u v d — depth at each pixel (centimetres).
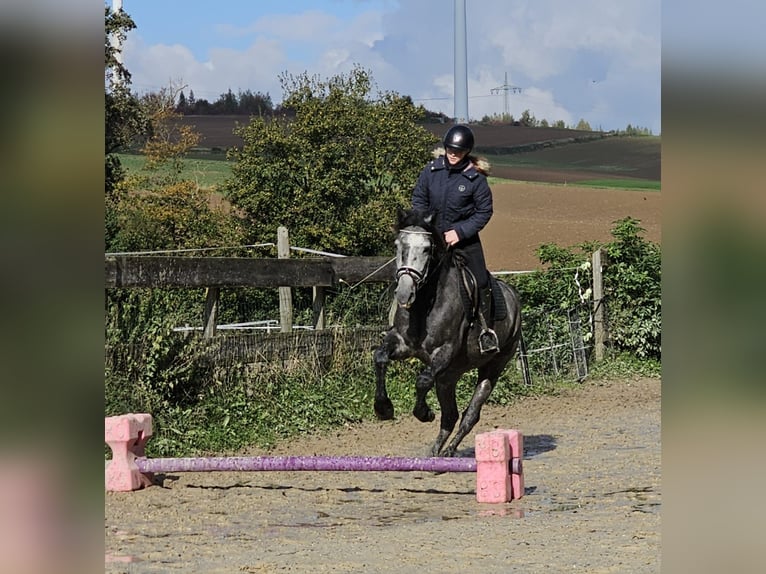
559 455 1125
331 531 712
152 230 2495
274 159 2525
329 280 1477
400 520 762
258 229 2489
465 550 625
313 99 2539
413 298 877
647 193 6994
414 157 2622
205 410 1170
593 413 1539
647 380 1994
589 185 7469
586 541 643
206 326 1248
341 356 1476
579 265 2227
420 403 948
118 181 2792
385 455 1095
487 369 1048
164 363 1153
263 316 1750
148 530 714
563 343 2041
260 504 829
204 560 605
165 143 3422
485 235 5316
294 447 1138
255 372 1305
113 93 2738
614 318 2212
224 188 2547
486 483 836
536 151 9288
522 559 590
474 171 966
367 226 2481
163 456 1031
